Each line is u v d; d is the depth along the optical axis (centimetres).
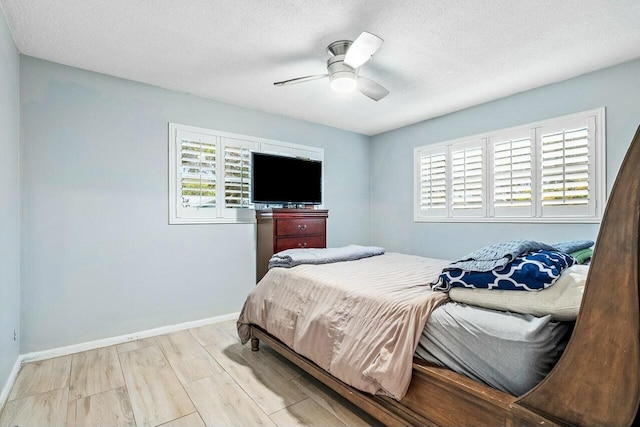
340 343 164
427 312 140
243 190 352
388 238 454
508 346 113
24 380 207
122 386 200
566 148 286
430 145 399
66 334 251
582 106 277
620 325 87
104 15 193
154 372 218
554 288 120
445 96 325
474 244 355
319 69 265
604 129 265
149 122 293
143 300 287
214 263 330
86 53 238
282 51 236
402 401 138
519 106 317
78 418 168
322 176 419
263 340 234
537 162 305
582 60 251
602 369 89
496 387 116
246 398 186
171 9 188
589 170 273
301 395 189
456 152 370
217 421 165
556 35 216
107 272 270
